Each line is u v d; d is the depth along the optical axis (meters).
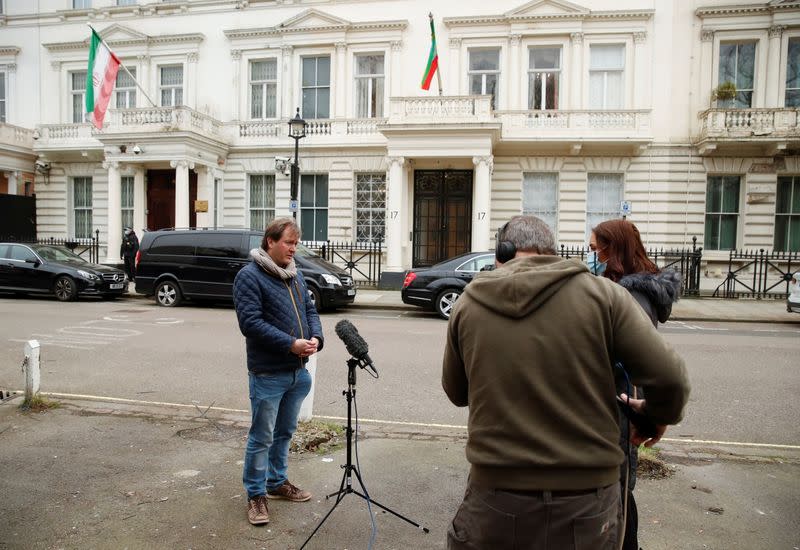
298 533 3.52
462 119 17.47
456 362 2.23
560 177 19.22
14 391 6.58
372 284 19.05
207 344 9.49
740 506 3.95
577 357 1.94
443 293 12.95
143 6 22.19
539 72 19.44
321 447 4.93
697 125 18.62
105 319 12.12
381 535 3.51
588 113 18.64
